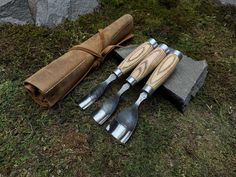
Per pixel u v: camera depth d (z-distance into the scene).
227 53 1.75
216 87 1.60
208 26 1.87
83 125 1.39
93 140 1.36
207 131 1.45
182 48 1.75
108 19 1.82
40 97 1.40
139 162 1.32
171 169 1.32
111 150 1.34
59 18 1.75
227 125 1.48
